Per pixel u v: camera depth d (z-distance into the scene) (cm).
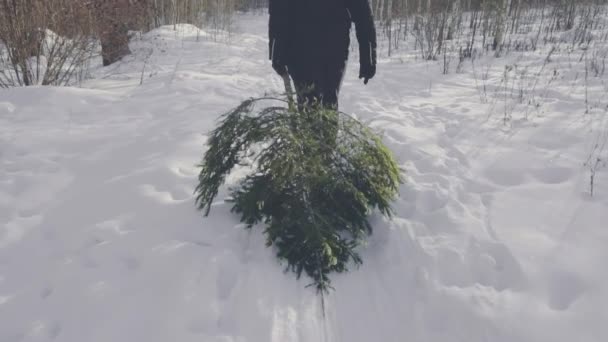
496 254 246
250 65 833
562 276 224
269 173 261
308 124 262
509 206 289
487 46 907
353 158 265
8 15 558
